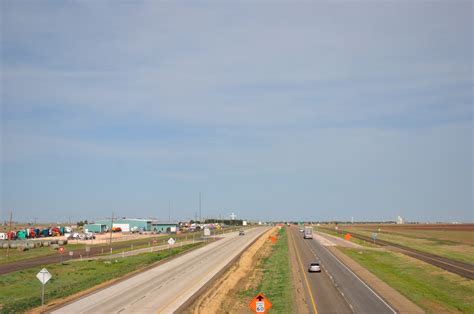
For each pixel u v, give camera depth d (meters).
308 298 46.41
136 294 48.03
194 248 111.69
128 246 123.06
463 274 64.88
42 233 174.75
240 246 115.62
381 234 173.12
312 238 145.88
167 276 62.12
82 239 155.50
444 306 43.41
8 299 47.47
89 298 45.81
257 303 26.78
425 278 62.38
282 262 80.94
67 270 72.62
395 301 45.03
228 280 58.22
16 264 81.00
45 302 43.94
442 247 111.94
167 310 39.69
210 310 40.06
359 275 63.34
